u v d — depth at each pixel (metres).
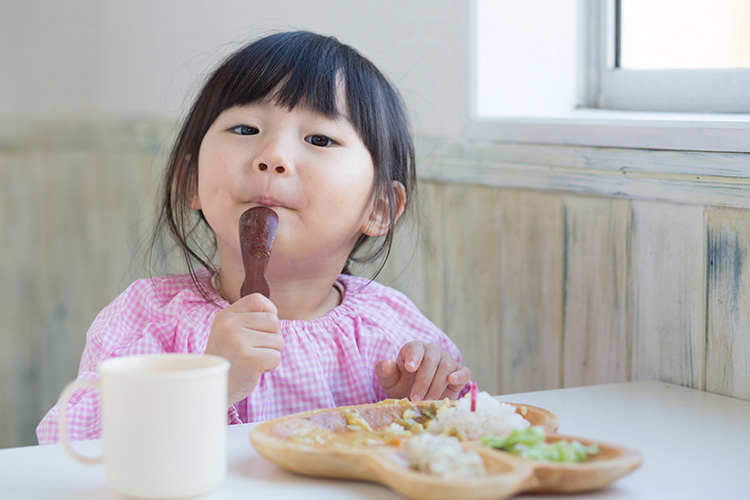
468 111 1.25
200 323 0.93
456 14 1.25
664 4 1.16
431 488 0.53
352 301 1.02
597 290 1.07
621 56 1.23
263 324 0.78
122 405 0.55
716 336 0.93
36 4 2.05
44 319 2.09
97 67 2.04
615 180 1.03
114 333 0.93
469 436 0.65
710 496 0.59
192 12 1.76
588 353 1.09
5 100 2.01
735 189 0.89
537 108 1.27
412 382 0.92
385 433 0.68
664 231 0.98
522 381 1.20
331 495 0.58
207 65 1.69
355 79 0.95
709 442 0.73
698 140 0.93
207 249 1.16
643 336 1.01
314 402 0.92
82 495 0.58
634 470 0.58
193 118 0.99
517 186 1.17
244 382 0.77
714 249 0.92
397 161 1.03
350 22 1.45
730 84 1.06
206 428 0.56
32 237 2.07
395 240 1.40
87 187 2.08
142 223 1.91
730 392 0.92
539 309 1.16
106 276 2.06
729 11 1.08
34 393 2.08
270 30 1.54
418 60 1.33
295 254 0.89
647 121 1.00
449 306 1.32
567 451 0.59
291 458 0.60
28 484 0.60
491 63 1.24
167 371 0.60
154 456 0.55
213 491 0.58
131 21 1.94
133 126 1.94
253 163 0.87
